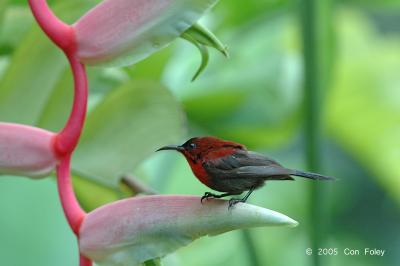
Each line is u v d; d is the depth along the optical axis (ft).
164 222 10.96
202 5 10.94
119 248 10.98
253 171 11.23
